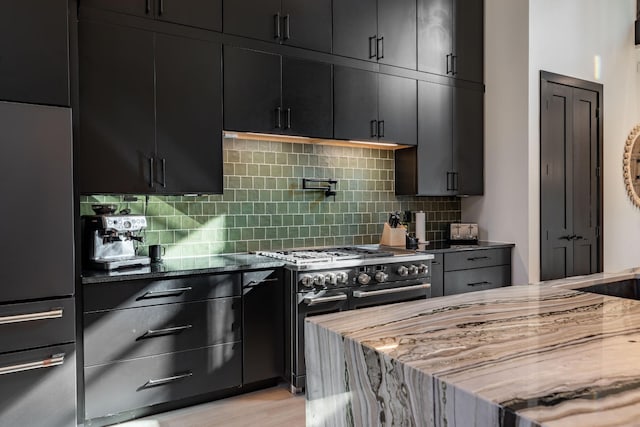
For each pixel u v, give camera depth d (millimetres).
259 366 2822
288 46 3156
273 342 2877
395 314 1390
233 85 2947
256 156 3428
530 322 1293
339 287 2977
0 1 2090
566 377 883
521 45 3912
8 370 2043
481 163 4199
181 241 3127
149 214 3016
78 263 2291
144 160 2656
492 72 4145
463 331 1201
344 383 1154
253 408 2652
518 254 3945
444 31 3951
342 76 3389
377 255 3203
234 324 2725
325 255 3174
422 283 3350
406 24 3725
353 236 3902
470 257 3754
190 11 2799
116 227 2582
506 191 4035
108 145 2547
